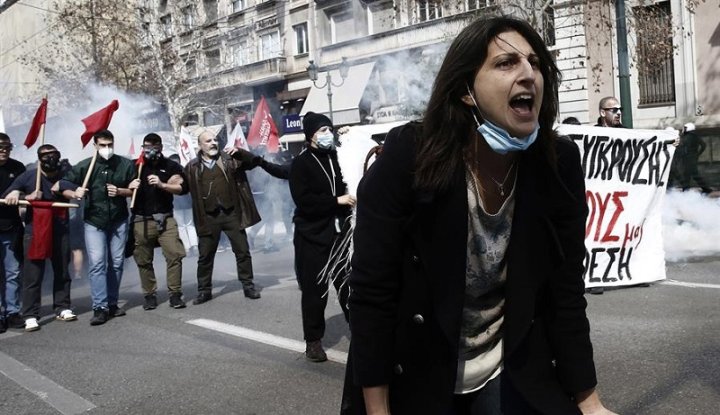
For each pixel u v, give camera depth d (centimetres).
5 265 653
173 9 2714
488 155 174
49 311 748
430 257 174
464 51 168
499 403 191
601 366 433
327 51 2770
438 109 170
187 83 2662
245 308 694
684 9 1764
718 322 513
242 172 753
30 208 666
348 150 452
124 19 2638
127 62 2661
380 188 174
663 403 368
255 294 741
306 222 480
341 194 476
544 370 185
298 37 2997
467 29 171
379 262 174
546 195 178
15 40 4156
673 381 398
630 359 442
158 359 522
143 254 715
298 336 568
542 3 1520
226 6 3278
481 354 196
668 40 1703
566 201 180
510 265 180
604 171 655
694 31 1759
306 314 485
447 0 1788
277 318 639
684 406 362
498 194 179
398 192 172
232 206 735
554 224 182
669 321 527
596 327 523
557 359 187
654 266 676
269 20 3088
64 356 545
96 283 657
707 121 1734
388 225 173
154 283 725
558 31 1916
